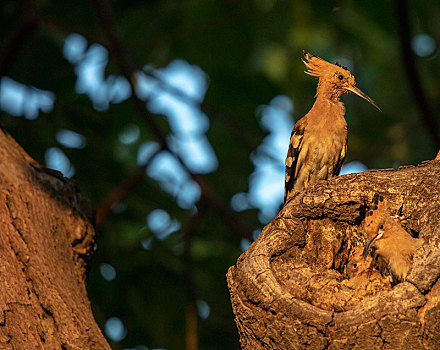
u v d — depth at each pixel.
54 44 13.13
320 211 6.57
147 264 13.07
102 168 13.31
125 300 13.16
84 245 7.78
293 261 6.39
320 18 13.40
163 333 13.27
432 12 13.77
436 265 5.62
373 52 13.88
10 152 7.71
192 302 12.66
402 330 5.50
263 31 13.45
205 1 13.16
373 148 15.53
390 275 6.39
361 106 15.47
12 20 13.05
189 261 12.96
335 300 6.04
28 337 6.27
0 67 11.34
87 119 13.31
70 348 6.42
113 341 13.18
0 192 7.21
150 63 13.86
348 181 6.57
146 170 12.23
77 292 7.06
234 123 14.15
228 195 14.50
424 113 11.79
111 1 13.34
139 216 13.32
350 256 6.80
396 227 6.43
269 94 14.19
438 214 6.16
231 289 6.22
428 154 14.91
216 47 13.60
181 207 13.59
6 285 6.46
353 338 5.59
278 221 6.57
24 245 6.90
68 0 13.30
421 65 14.63
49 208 7.52
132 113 13.96
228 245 13.76
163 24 13.40
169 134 14.14
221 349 13.65
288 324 5.80
